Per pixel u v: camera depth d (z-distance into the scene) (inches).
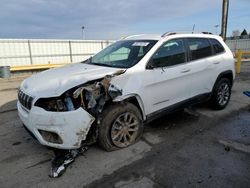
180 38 165.6
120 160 125.0
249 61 738.2
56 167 115.5
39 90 117.9
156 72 143.3
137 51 150.5
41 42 754.8
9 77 551.8
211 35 196.1
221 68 194.7
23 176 112.7
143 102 139.3
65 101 112.9
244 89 301.4
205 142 145.7
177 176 110.3
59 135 112.5
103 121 125.2
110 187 103.5
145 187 102.9
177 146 140.3
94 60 171.0
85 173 114.0
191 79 168.6
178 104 163.2
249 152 133.0
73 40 826.2
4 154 134.3
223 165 119.3
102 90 120.0
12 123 183.2
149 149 136.5
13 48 701.9
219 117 189.8
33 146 143.5
